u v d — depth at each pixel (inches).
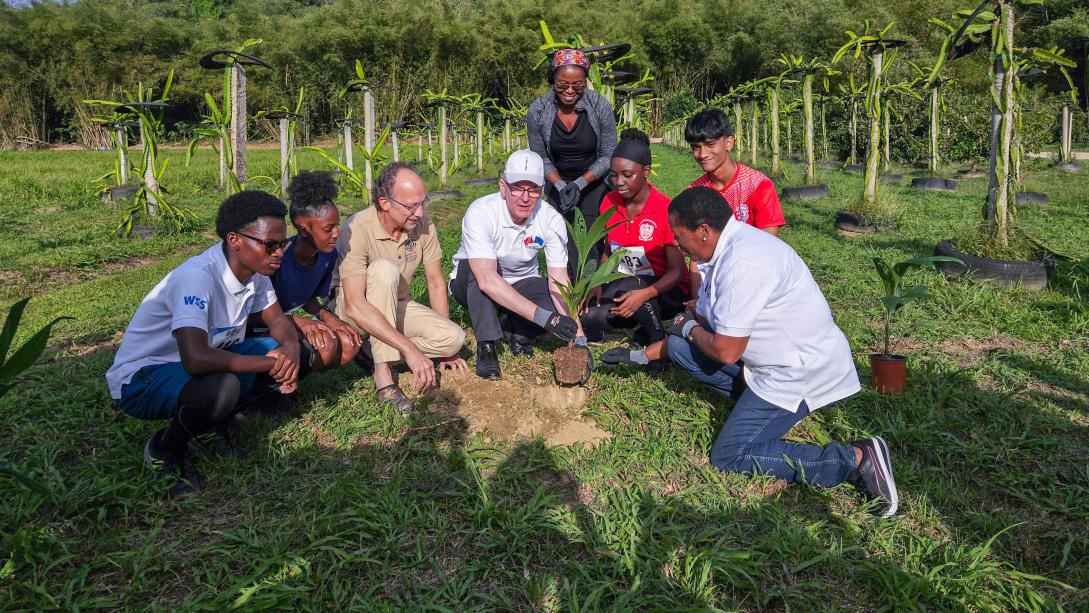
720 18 1346.0
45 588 77.4
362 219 123.7
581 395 129.2
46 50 1218.0
